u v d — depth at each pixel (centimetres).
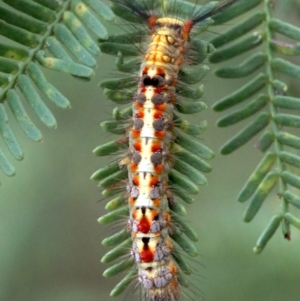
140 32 8
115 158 9
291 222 8
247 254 13
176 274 9
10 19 8
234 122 8
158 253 9
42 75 8
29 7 8
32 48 8
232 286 13
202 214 13
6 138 8
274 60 8
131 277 9
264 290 13
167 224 9
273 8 8
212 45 8
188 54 9
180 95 8
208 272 13
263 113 8
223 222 13
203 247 13
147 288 9
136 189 9
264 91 8
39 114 8
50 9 8
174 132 8
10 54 8
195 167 8
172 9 8
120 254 8
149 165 9
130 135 9
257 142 8
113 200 8
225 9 8
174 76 9
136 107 9
